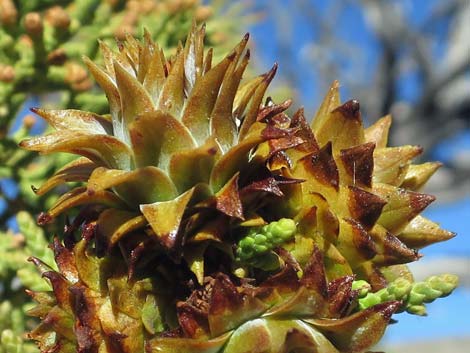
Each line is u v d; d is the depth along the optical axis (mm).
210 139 97
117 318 99
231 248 99
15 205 145
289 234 98
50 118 104
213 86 99
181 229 98
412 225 109
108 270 100
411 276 109
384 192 106
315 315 98
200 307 98
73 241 103
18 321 138
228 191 98
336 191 103
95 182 98
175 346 96
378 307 97
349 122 106
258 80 104
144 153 99
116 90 102
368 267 105
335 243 103
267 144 100
